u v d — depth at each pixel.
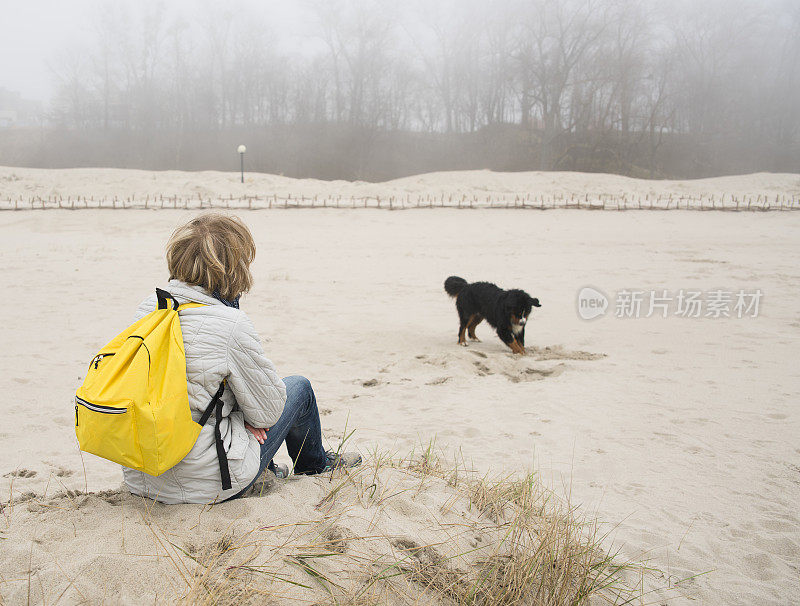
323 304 11.21
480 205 28.70
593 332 9.32
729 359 7.52
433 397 6.02
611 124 62.47
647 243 20.50
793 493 3.90
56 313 9.71
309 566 2.31
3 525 2.44
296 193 32.12
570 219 26.47
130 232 22.55
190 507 2.47
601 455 4.51
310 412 3.06
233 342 2.31
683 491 3.92
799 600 2.77
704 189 36.44
